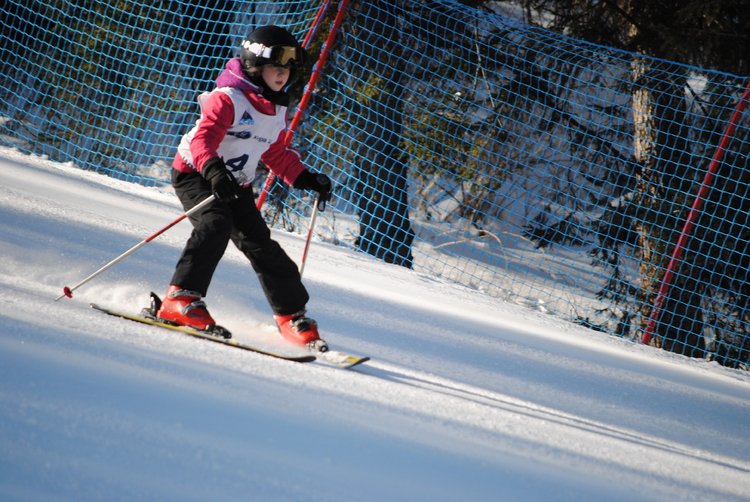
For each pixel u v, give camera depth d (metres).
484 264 27.19
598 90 24.86
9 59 23.23
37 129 23.02
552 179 25.92
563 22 23.48
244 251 7.66
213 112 7.08
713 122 22.31
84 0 22.98
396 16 22.78
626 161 23.38
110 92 23.23
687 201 21.47
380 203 22.45
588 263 27.00
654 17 22.42
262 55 7.19
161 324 6.89
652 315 15.73
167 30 23.17
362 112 22.44
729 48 21.72
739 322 21.56
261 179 22.28
